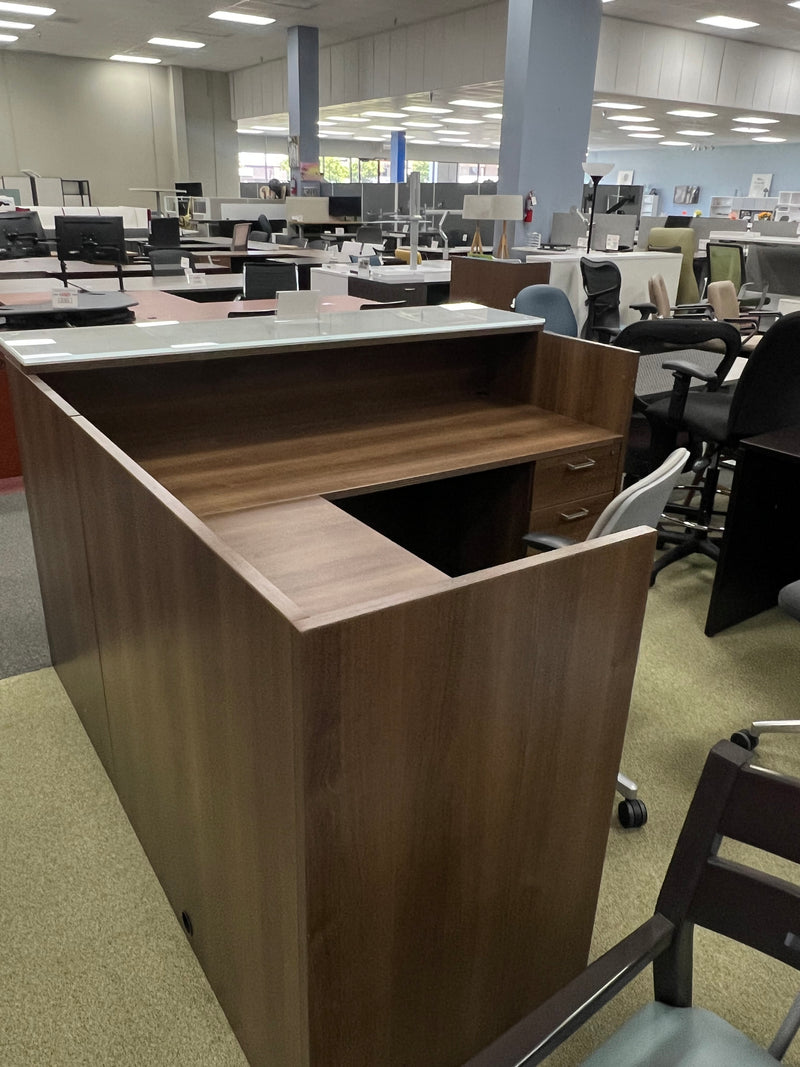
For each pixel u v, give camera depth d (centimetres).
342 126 1591
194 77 1381
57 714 210
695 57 930
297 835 88
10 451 369
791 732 196
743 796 80
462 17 927
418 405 249
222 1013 134
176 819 135
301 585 135
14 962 143
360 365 236
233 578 87
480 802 103
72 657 197
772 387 250
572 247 662
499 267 510
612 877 164
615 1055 86
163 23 1000
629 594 106
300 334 208
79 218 517
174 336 203
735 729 210
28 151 1283
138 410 205
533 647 98
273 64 1270
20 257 693
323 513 167
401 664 85
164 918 152
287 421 228
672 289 549
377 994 104
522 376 251
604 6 797
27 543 307
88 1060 127
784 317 232
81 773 189
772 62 1009
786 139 1473
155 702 130
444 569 256
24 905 154
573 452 215
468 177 2159
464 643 90
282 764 87
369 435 221
